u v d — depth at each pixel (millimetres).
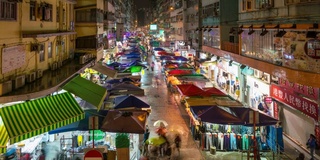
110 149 14945
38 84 13750
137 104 17594
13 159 12547
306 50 13719
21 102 11883
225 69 32625
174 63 40656
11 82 11672
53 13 19188
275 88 19750
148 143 16062
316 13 13109
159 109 26609
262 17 19344
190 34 49406
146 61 59188
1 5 10711
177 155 16438
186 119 23516
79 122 13750
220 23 29703
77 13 28594
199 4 40750
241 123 15016
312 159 14523
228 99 19281
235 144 16984
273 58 17422
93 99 15469
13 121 10219
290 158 15266
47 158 14094
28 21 13969
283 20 16141
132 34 137125
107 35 41281
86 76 28203
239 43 23953
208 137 17172
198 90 20781
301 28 14172
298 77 14203
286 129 18625
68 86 15594
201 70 41594
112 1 48156
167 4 84375
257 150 14703
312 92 15203
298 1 14430
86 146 15328
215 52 31766
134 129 13414
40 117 11234
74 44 27922
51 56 19141
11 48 11617
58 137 16766
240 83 27344
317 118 14719
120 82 25875
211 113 15562
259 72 22703
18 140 9820
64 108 12852
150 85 39188
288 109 18312
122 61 44625
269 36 18016
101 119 14625
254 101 23891
